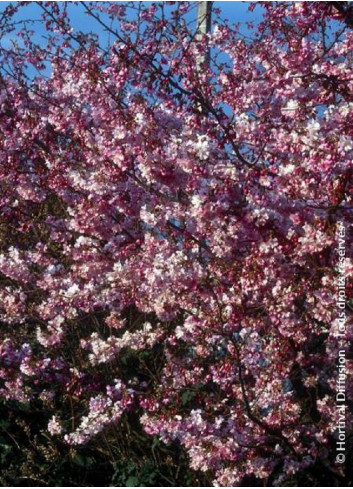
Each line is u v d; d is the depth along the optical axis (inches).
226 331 236.1
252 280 223.3
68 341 300.8
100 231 283.3
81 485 267.3
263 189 226.7
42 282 287.0
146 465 262.4
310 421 247.8
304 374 250.4
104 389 283.3
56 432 261.9
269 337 248.8
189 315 261.1
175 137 239.9
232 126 266.5
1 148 299.9
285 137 226.5
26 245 335.9
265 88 268.8
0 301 283.4
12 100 306.0
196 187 232.1
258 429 236.1
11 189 315.6
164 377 266.7
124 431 281.9
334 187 214.5
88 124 290.4
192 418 226.1
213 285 236.8
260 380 242.4
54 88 332.5
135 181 272.2
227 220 227.9
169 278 229.3
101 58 299.9
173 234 269.6
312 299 225.9
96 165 275.7
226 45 308.0
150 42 298.0
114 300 282.7
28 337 312.7
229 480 225.8
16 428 292.7
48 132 311.1
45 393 279.0
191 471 257.3
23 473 266.7
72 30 319.0
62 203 338.0
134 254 274.4
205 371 268.5
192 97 287.9
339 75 245.3
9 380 276.2
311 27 267.4
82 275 285.7
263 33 314.0
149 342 266.8
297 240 221.8
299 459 238.5
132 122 244.8
